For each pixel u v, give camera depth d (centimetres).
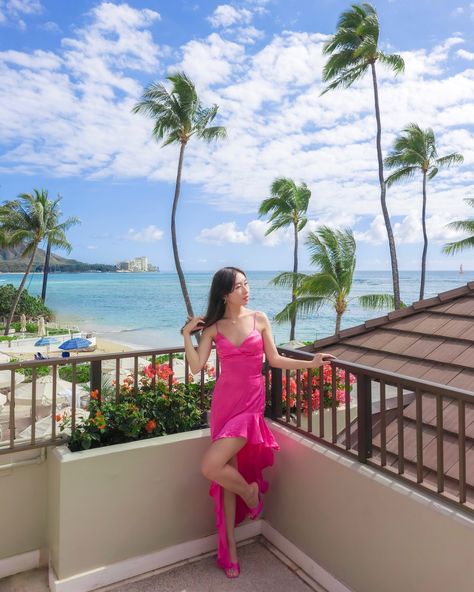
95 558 255
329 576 250
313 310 1914
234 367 253
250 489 260
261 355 259
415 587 200
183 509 283
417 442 208
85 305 6588
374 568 222
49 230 3203
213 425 259
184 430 299
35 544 274
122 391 305
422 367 361
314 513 263
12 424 260
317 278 1770
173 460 278
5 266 16938
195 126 2039
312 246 1870
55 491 253
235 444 245
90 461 252
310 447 266
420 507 198
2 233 3056
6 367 257
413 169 2516
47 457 273
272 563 279
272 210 2319
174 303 6775
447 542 186
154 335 4194
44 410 894
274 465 299
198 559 284
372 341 430
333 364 253
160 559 275
